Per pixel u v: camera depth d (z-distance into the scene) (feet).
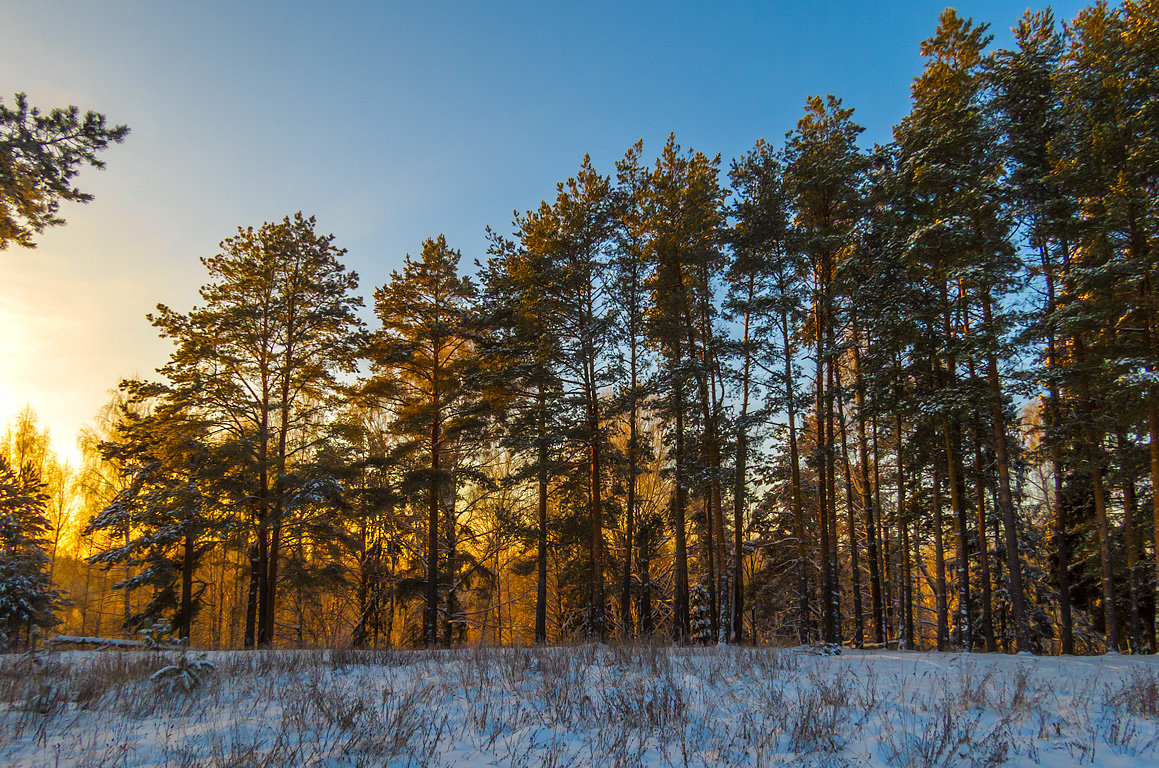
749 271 72.90
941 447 69.36
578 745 20.51
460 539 94.63
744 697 27.37
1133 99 55.83
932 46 67.00
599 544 68.74
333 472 76.43
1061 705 26.35
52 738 19.90
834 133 70.03
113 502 80.79
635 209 78.02
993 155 61.11
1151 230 52.65
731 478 65.92
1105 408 58.95
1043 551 83.82
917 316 61.26
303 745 19.44
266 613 70.54
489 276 85.46
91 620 134.31
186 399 72.54
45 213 44.09
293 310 79.20
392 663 36.11
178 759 17.90
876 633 75.77
